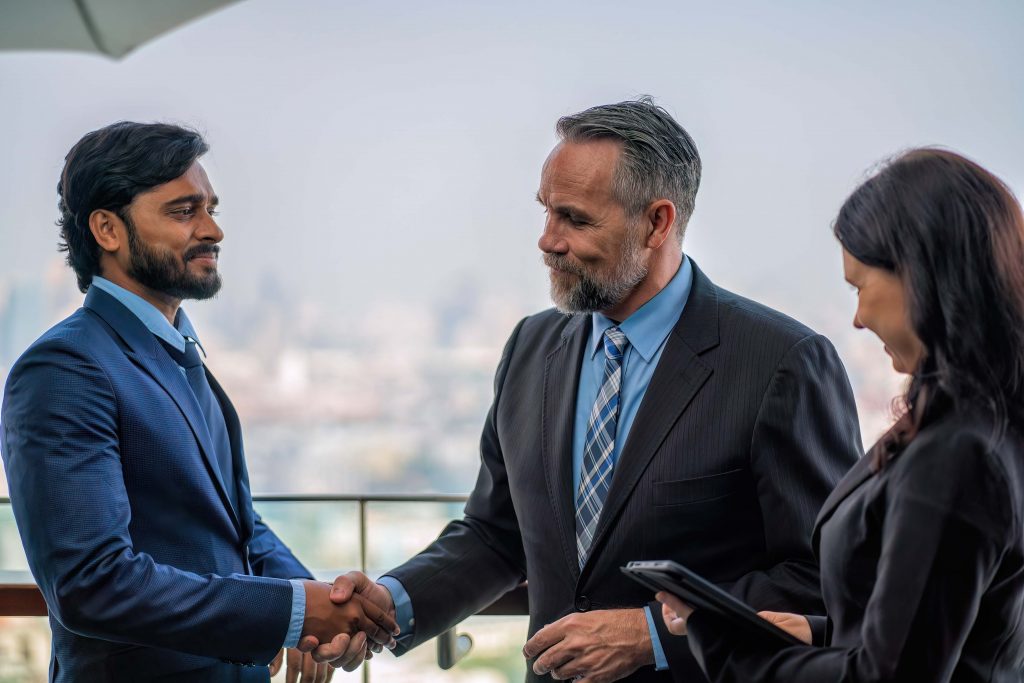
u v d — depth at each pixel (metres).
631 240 1.95
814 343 1.92
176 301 2.11
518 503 2.08
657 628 1.85
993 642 1.33
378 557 2.44
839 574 1.44
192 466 1.97
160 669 1.96
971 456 1.27
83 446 1.86
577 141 1.96
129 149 2.00
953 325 1.30
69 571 1.82
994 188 1.34
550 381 2.10
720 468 1.89
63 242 2.09
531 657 1.91
